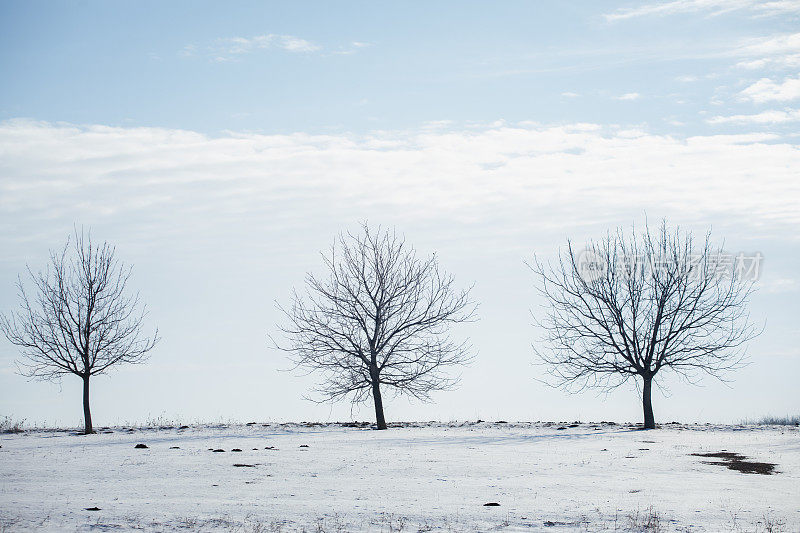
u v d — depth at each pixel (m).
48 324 39.34
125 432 39.31
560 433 37.78
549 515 17.73
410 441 33.94
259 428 40.97
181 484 21.67
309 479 22.77
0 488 20.70
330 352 42.88
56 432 39.94
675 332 41.22
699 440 33.72
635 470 24.88
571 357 42.88
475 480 22.77
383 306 42.84
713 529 16.52
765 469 25.09
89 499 19.02
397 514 17.70
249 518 17.05
